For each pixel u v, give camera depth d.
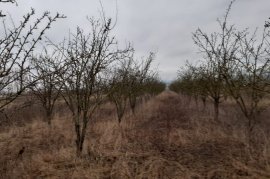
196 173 5.15
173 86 37.34
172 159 6.06
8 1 2.63
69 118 11.23
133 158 6.02
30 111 12.93
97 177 4.91
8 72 2.85
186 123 10.60
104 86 6.77
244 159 5.83
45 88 9.52
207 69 10.31
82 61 5.59
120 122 10.60
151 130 9.38
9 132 8.65
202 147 7.04
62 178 4.93
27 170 5.20
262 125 9.38
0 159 6.00
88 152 6.29
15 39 2.89
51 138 7.98
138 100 19.23
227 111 13.45
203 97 14.08
